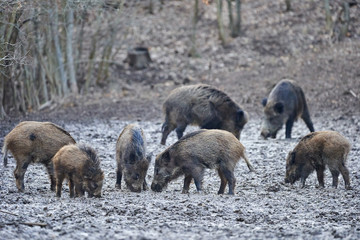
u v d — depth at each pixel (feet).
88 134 142.41
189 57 252.21
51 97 202.18
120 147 88.94
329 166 88.28
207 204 74.33
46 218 64.59
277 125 140.67
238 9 261.65
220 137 85.25
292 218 67.82
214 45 259.39
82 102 203.00
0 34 130.31
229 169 84.58
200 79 227.81
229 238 57.26
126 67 244.63
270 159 113.39
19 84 178.29
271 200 78.54
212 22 280.31
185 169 86.28
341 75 202.59
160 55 253.65
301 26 262.26
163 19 281.54
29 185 89.51
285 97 140.46
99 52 245.65
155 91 218.18
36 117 171.94
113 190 87.51
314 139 89.86
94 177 78.43
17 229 58.54
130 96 212.23
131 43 261.03
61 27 212.02
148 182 96.22
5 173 98.73
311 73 211.20
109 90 222.89
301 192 85.71
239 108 125.29
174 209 70.85
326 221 66.33
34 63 184.55
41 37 192.03
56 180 79.56
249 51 251.60
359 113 167.73
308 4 281.33
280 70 223.10
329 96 187.11
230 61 244.63
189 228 61.72
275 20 272.10
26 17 144.97
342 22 245.86
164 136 128.98
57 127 84.69
